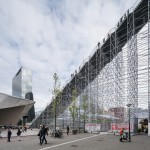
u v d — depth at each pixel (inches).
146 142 999.6
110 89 2027.6
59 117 2719.0
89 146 812.6
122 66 1877.5
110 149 725.9
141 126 2176.4
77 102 2504.9
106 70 2070.6
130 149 727.7
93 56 2369.6
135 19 1756.9
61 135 1299.2
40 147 764.6
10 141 1009.5
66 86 2923.2
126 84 1877.5
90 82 2394.2
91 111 2276.1
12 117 2775.6
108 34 2069.4
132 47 1722.4
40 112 3366.1
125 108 1931.6
